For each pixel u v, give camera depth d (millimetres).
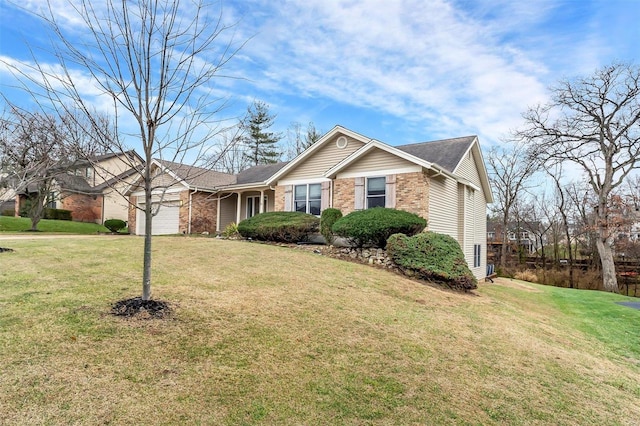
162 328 4531
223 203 21406
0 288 5523
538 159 22609
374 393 3785
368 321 5879
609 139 20000
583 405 4188
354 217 11641
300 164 16016
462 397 3945
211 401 3312
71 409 2934
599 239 20422
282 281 7535
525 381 4574
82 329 4238
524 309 9859
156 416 3012
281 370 3998
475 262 17844
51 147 10016
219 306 5562
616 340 7848
